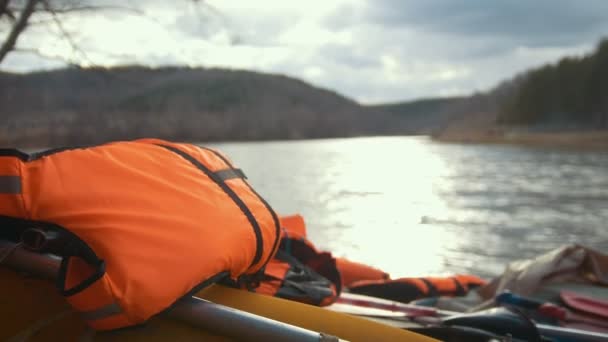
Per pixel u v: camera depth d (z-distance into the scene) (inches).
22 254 67.3
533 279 133.6
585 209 585.3
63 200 64.0
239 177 82.2
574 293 129.3
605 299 128.3
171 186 70.2
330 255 121.6
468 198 708.0
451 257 341.4
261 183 924.0
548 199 685.9
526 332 93.6
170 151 76.4
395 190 810.8
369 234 425.1
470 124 5846.5
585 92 3951.8
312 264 121.0
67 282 61.4
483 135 4229.8
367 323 76.6
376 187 860.6
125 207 65.0
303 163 1567.4
